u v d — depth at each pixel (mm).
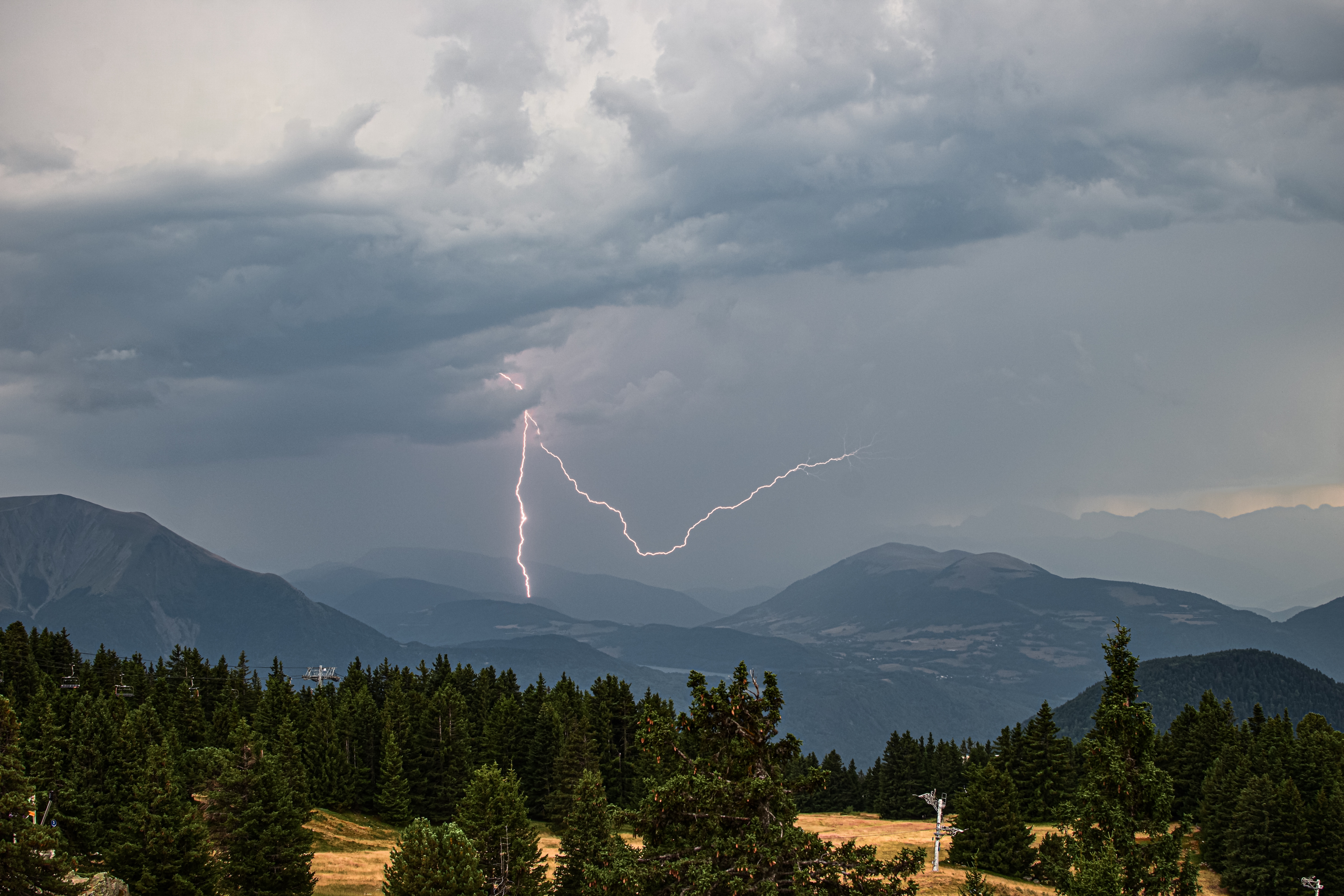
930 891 79125
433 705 125375
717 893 31688
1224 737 123438
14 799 45188
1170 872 37688
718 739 34719
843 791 169375
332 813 115000
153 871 59750
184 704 116875
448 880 52312
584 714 130875
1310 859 93688
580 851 63531
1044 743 131875
